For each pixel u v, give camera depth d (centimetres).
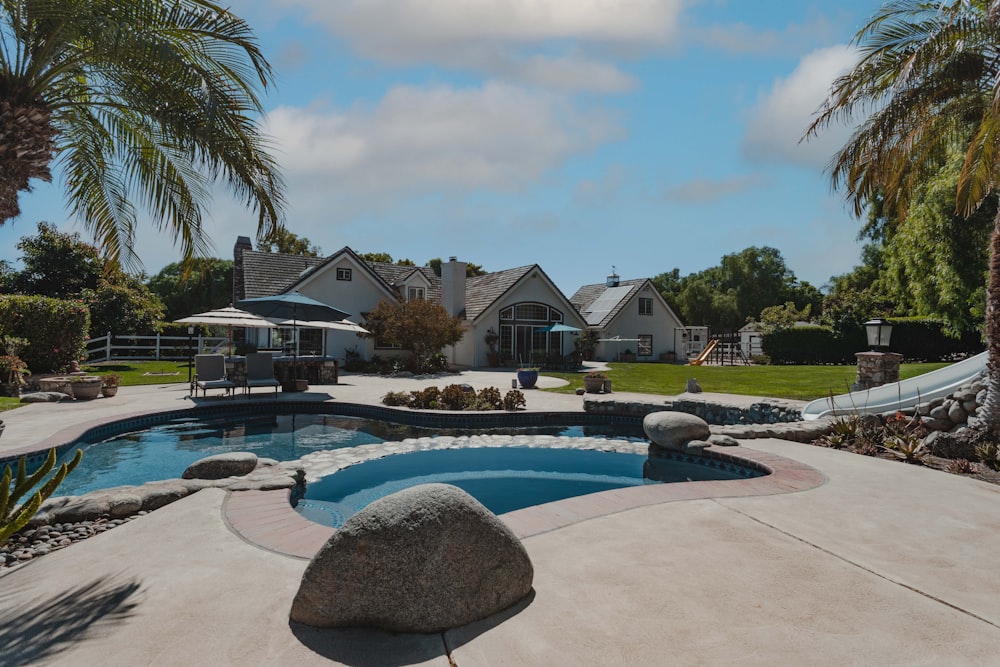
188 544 430
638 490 580
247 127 693
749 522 474
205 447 988
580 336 3256
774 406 1225
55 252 2764
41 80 597
